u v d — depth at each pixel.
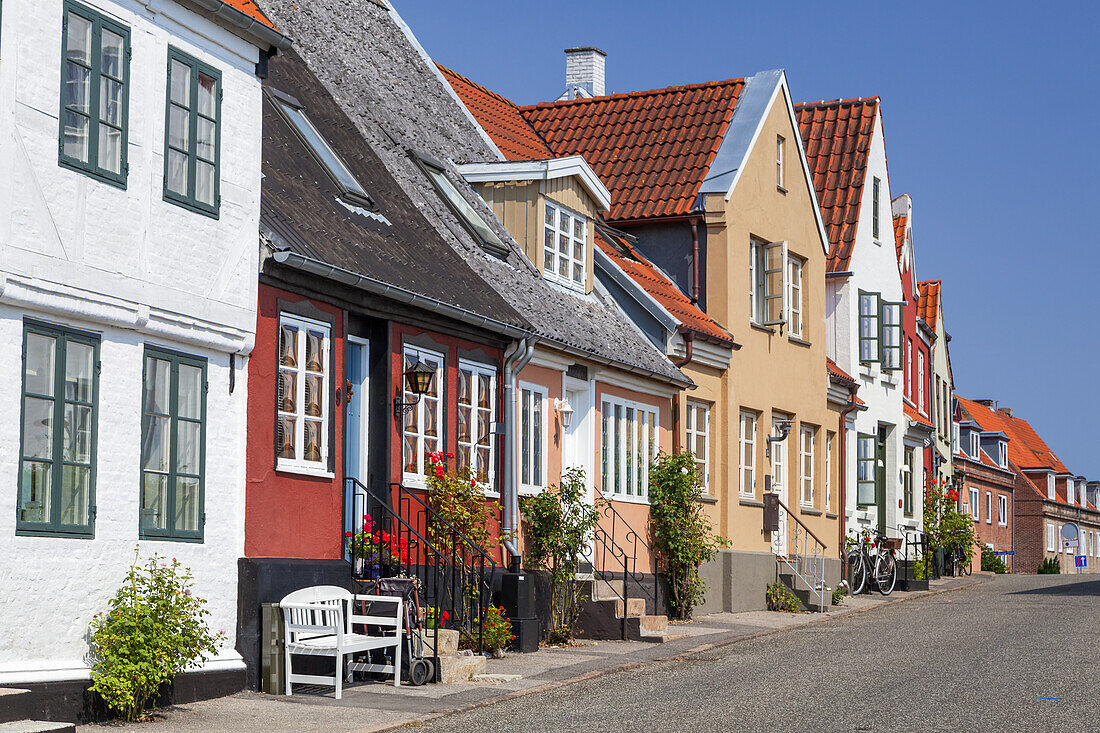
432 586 16.92
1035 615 23.92
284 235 14.45
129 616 11.69
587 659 17.14
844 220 34.28
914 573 34.94
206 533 13.23
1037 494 69.19
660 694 14.07
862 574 31.45
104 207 11.93
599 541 21.55
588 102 29.64
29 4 11.17
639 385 22.91
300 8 22.55
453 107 25.48
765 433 27.56
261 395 14.11
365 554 15.32
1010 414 81.44
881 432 37.94
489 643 16.86
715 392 25.67
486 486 18.42
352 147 19.52
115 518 12.02
